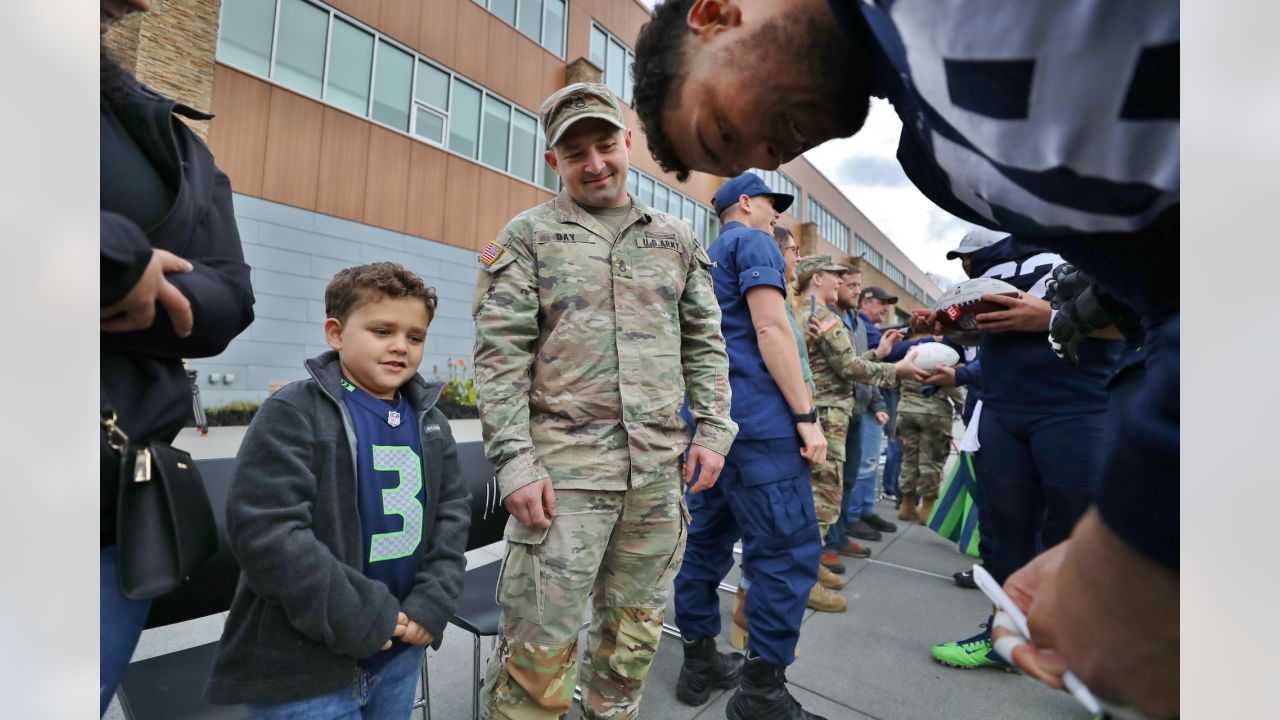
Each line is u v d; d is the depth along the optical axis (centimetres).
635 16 1160
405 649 110
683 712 160
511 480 113
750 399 154
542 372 123
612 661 127
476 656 146
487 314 121
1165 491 40
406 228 829
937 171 49
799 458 151
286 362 717
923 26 39
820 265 257
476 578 175
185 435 566
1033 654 49
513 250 125
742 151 53
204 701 116
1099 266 45
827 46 45
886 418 363
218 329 75
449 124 880
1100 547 45
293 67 717
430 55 851
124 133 66
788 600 146
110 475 68
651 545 127
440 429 123
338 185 758
